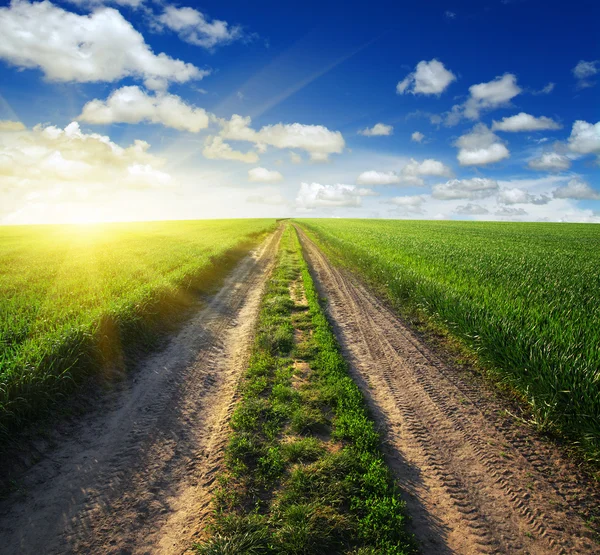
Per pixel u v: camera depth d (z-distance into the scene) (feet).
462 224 234.17
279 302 39.14
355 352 27.48
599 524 12.42
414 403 20.21
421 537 11.80
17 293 37.01
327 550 11.24
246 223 262.47
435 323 33.35
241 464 14.88
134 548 11.43
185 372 24.18
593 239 113.91
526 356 20.58
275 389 20.59
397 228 165.48
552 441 16.88
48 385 18.56
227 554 10.80
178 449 16.28
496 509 13.02
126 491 13.78
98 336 24.27
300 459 15.12
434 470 14.94
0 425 15.47
